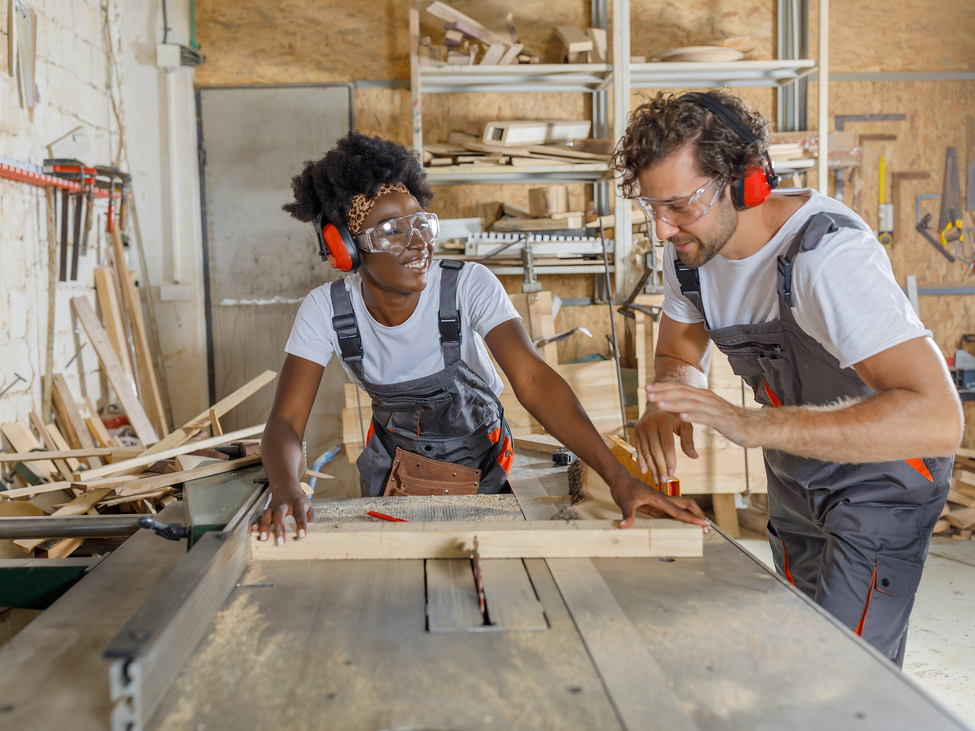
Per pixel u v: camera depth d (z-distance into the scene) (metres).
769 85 4.01
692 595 0.92
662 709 0.65
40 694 0.71
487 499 1.36
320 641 0.80
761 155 1.01
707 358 1.56
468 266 1.48
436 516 1.24
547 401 1.32
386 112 3.97
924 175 4.06
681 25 4.00
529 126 3.70
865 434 0.91
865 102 4.05
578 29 3.79
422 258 1.31
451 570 1.01
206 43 3.94
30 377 2.93
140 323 3.67
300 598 0.92
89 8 3.53
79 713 0.68
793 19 3.94
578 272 3.75
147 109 3.88
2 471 2.63
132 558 1.09
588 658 0.76
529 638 0.80
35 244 2.99
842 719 0.64
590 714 0.65
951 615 2.59
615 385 3.60
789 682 0.70
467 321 1.49
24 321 2.90
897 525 1.22
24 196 2.92
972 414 3.97
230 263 4.01
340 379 4.05
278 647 0.79
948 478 1.26
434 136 3.98
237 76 3.96
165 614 0.71
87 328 3.23
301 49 3.95
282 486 1.15
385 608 0.89
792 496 1.40
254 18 3.93
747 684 0.70
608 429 3.57
